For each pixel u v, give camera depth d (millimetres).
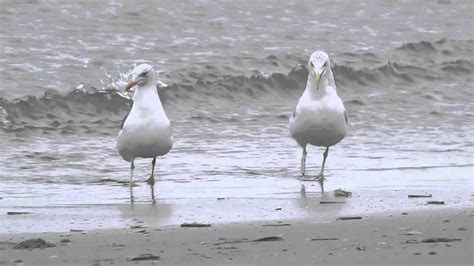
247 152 17297
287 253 8172
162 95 22953
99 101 22031
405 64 27141
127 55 25797
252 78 24562
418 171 15375
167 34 28109
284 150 17516
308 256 8000
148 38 27578
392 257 7836
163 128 14312
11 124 19547
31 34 26656
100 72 24312
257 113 21641
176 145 17859
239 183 14305
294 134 15281
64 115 21234
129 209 11742
